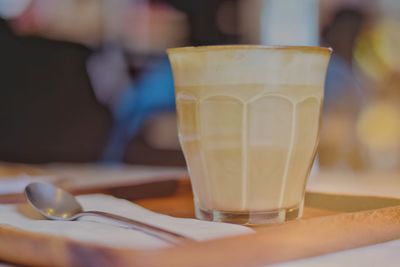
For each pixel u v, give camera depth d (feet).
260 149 1.27
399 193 1.87
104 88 4.54
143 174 2.69
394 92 5.38
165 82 4.68
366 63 5.36
